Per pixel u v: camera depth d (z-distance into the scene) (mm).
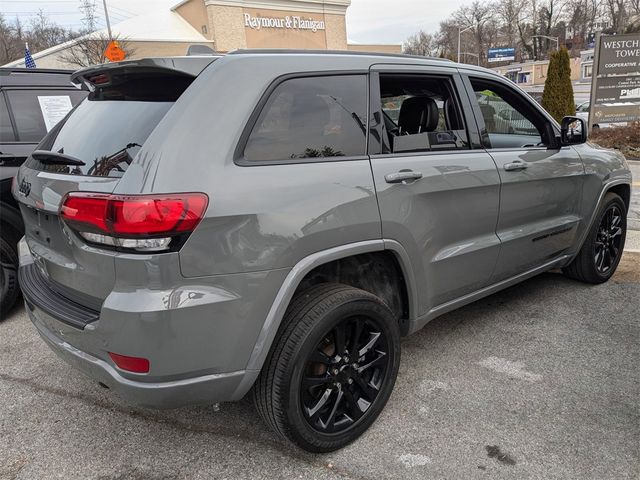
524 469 2357
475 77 3324
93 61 25703
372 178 2533
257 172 2176
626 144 13008
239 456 2514
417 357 3393
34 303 2430
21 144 4328
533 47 83438
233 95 2203
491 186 3162
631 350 3389
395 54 2936
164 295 1968
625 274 4785
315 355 2350
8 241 4121
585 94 40250
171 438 2664
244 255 2092
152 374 2025
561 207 3834
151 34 28125
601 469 2344
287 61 2414
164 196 1948
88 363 2180
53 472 2443
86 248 2109
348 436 2531
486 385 3041
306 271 2262
